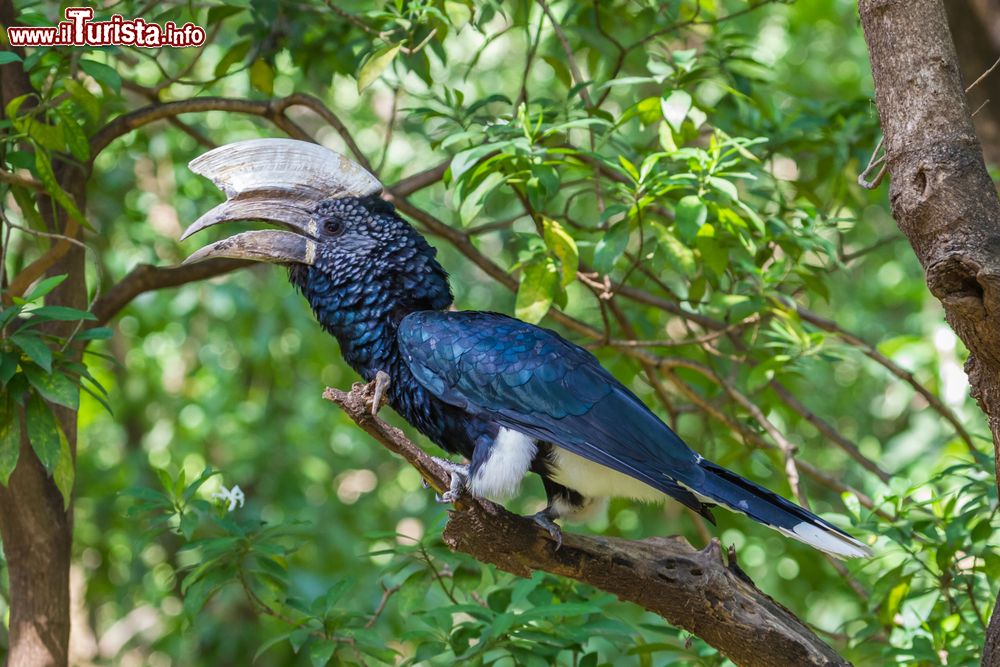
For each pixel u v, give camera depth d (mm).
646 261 10547
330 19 11312
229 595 15227
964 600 9289
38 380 7594
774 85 13484
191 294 16922
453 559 8828
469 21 9914
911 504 9430
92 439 18766
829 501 16000
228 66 11273
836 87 21156
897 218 6074
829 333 10844
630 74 12805
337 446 19078
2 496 9070
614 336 12297
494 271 10898
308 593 15234
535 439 7328
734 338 11344
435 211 18484
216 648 15711
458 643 8359
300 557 16891
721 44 11555
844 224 11672
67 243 9188
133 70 14109
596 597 8852
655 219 9953
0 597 13984
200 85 10945
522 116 8828
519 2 12141
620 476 7410
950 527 8531
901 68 6020
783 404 12023
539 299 8891
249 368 18609
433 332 7531
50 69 9688
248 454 17766
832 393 20172
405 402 7910
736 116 11203
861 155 11008
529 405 7246
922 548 9164
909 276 19688
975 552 8875
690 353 11859
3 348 7742
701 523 11422
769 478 13289
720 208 8867
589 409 7203
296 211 8031
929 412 17188
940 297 5840
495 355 7355
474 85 18766
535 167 8414
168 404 18500
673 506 11781
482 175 8992
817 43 21812
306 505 17625
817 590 13648
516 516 6992
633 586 7000
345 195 8094
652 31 11656
